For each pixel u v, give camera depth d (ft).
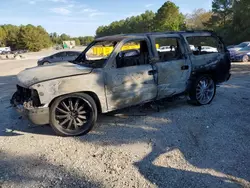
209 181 9.25
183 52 17.10
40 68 14.66
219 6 140.97
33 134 14.11
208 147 11.89
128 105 15.12
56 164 10.73
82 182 9.37
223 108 17.80
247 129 13.89
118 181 9.37
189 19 193.36
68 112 13.51
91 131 14.29
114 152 11.66
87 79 13.35
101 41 16.78
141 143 12.53
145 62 15.72
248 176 9.51
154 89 15.79
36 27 312.09
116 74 14.23
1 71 58.44
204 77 18.28
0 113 18.37
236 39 110.93
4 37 303.27
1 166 10.68
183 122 15.21
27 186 9.20
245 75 34.53
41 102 12.51
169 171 9.97
